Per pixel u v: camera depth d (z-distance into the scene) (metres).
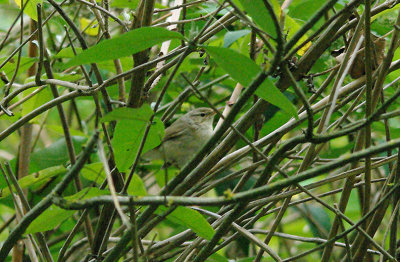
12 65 7.70
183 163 11.31
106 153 10.32
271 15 4.18
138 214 7.44
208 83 10.50
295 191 6.48
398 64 6.46
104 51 4.80
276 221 6.65
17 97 9.80
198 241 6.88
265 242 6.66
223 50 4.58
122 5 9.68
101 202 4.50
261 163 6.95
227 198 4.44
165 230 13.97
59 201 4.54
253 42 6.93
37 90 8.12
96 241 7.30
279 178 9.07
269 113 10.48
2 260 5.39
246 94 4.60
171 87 10.60
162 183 10.70
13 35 12.20
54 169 7.25
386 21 8.66
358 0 4.75
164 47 8.09
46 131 13.71
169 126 11.52
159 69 7.17
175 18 8.55
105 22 7.01
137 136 5.47
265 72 4.39
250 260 8.43
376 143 10.62
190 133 11.16
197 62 9.73
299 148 9.94
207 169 6.44
